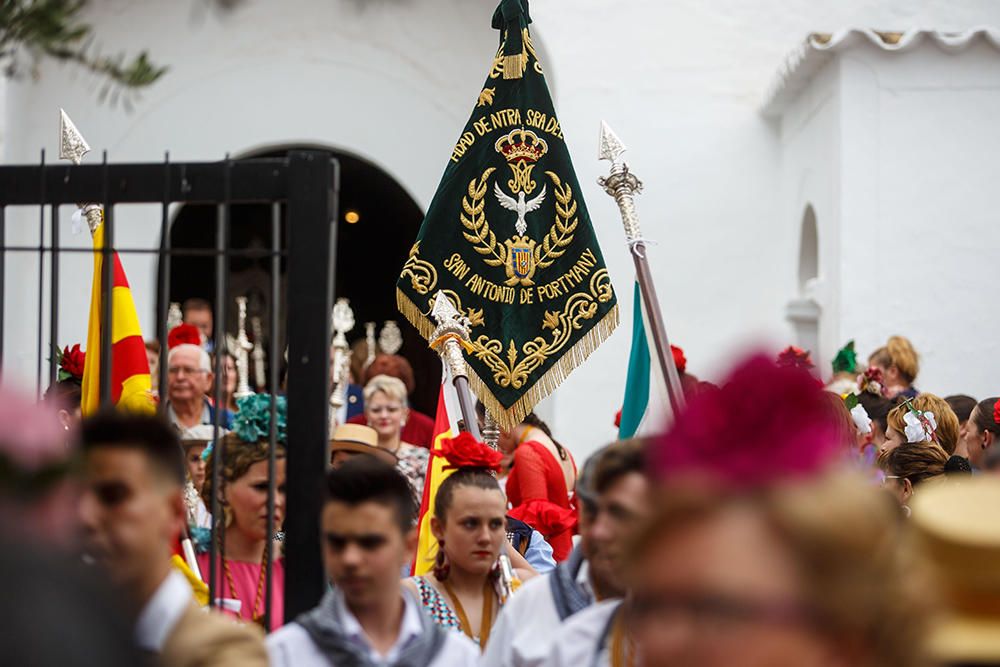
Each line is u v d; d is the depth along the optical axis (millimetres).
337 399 13094
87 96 16641
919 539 2947
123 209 16969
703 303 16078
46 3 4184
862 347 14484
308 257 5434
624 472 4613
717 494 2518
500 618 5102
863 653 2500
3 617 2125
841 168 14445
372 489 4793
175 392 10555
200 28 17062
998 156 14484
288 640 4836
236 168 5512
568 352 8359
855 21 16125
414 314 8297
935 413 9281
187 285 20812
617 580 4645
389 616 4887
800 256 15898
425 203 17312
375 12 17250
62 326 15852
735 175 16203
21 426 2443
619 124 16125
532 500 8789
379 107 17297
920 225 14508
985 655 2832
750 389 2619
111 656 2199
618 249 15992
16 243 15883
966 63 14453
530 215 8445
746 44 16219
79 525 3895
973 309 14508
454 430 7934
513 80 8531
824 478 2535
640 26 16156
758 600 2443
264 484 6426
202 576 6797
